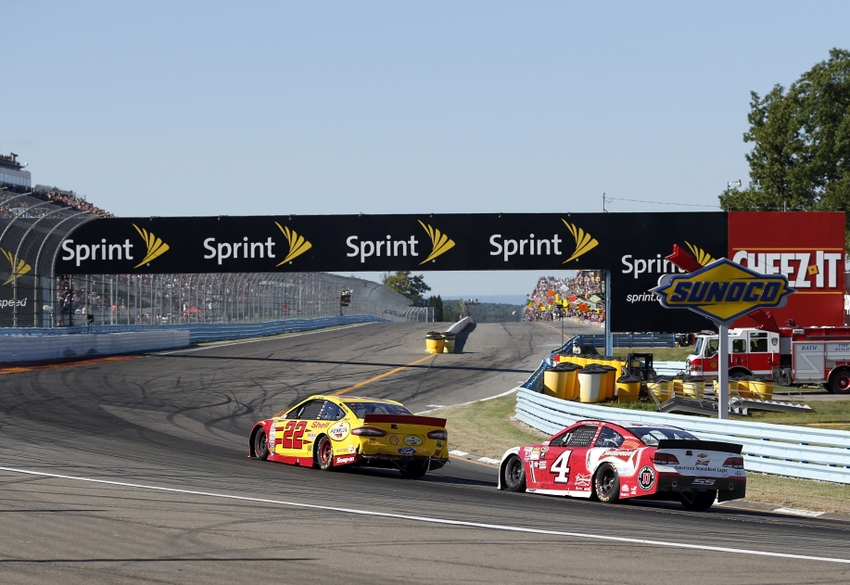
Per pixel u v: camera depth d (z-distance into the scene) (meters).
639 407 58.66
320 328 152.88
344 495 25.22
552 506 25.27
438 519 21.00
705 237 81.38
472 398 65.12
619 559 16.67
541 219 82.62
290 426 34.34
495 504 25.02
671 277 43.12
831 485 34.22
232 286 125.25
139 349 94.00
